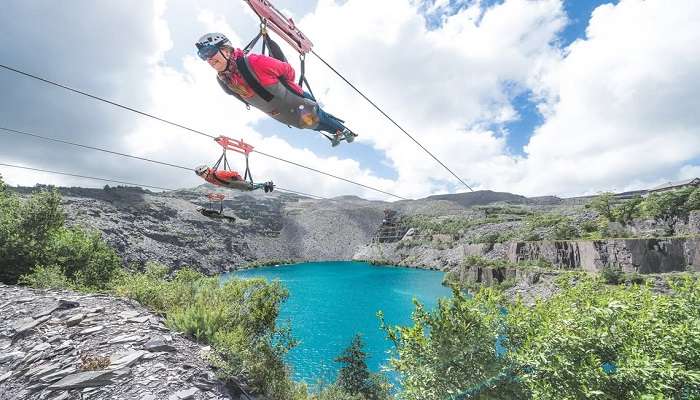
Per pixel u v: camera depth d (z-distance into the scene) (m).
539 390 10.36
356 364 31.45
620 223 72.56
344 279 129.75
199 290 19.20
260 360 13.30
